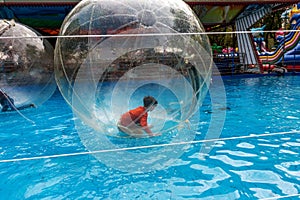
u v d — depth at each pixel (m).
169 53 3.83
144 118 3.76
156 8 3.83
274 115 5.52
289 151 3.52
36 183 2.85
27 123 5.39
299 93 8.18
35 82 6.52
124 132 3.61
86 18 3.76
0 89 6.22
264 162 3.20
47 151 3.79
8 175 3.06
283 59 14.55
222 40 23.03
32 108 6.71
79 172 3.05
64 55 3.76
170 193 2.56
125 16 3.75
